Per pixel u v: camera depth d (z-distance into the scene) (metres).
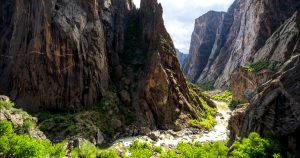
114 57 107.12
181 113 97.75
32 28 90.81
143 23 119.38
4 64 95.75
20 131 61.75
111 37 110.31
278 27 163.62
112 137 80.75
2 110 63.53
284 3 169.00
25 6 93.31
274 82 49.69
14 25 94.94
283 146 44.16
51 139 72.06
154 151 72.56
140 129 86.19
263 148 43.59
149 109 93.69
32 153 49.66
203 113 108.62
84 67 91.94
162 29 110.12
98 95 93.19
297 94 45.19
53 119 79.31
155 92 95.75
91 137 74.69
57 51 88.00
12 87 90.06
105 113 87.88
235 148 51.38
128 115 90.81
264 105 49.25
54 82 87.69
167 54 104.62
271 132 46.53
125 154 67.06
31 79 87.69
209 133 93.00
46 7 88.69
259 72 124.62
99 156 64.56
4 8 105.00
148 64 103.31
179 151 71.69
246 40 191.12
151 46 109.25
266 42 156.75
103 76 96.50
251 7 197.50
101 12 108.31
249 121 52.19
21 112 72.12
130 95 97.81
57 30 88.62
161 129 91.75
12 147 49.06
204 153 61.28
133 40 117.81
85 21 96.12
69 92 88.44
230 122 65.50
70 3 93.88
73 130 75.12
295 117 44.25
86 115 83.06
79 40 92.12
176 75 105.31
